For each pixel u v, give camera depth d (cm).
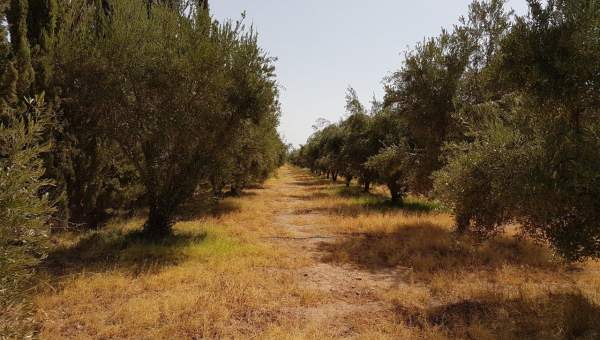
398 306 672
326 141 3991
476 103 1303
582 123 577
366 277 853
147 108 1039
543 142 552
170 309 611
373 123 2319
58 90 1017
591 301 623
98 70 988
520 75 577
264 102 1202
